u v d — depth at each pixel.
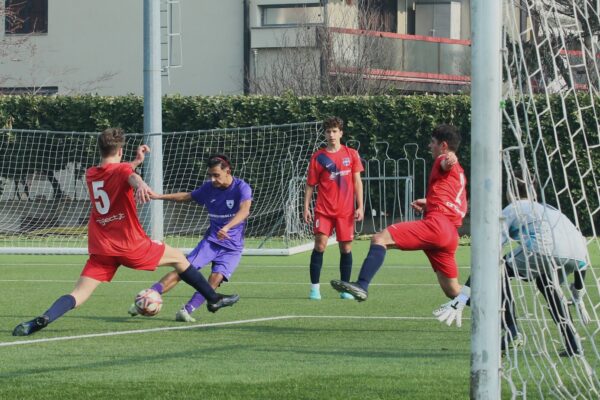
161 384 21.56
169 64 71.25
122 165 28.62
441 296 41.09
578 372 22.09
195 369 23.55
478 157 17.39
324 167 40.56
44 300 40.56
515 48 18.89
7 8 101.81
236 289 44.56
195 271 31.84
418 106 75.00
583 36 22.61
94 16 107.69
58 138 76.38
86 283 29.08
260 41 102.75
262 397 20.17
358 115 75.81
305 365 24.11
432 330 30.97
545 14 20.62
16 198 78.44
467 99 74.69
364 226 77.56
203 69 104.44
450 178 29.44
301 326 32.06
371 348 27.14
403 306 37.66
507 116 18.59
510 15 18.83
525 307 20.73
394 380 21.88
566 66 21.42
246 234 75.62
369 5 104.19
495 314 17.30
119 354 26.11
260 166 76.56
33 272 53.72
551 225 21.72
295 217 70.00
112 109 78.94
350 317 34.34
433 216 29.22
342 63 98.62
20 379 22.22
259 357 25.48
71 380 22.08
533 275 21.91
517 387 20.75
